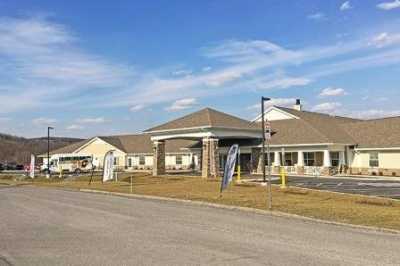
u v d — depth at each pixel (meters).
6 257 9.52
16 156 110.25
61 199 24.12
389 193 24.94
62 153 79.94
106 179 38.62
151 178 42.25
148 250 10.02
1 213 17.47
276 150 47.41
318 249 10.03
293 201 20.67
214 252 9.73
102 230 13.02
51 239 11.58
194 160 65.19
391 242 10.97
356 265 8.48
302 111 54.56
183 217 15.93
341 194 24.03
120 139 79.12
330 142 42.91
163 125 46.25
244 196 23.23
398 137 42.84
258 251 9.82
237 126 43.59
